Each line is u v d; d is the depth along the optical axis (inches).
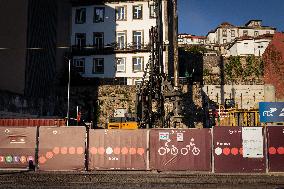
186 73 1684.3
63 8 1770.4
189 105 1459.2
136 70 1694.1
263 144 638.5
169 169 644.1
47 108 1489.9
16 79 1293.1
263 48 2470.5
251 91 1626.5
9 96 1181.7
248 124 1058.1
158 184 470.0
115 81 1683.1
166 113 1318.9
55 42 1678.2
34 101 1368.1
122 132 659.4
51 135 664.4
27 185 459.5
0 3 1205.1
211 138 648.4
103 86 1542.8
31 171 647.1
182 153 647.8
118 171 649.0
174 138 651.5
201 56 1726.1
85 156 654.5
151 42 1065.5
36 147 662.5
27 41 1387.8
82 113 1540.4
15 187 439.5
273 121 863.1
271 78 1371.8
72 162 652.1
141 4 1744.6
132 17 1749.5
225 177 565.6
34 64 1441.9
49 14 1608.0
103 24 1784.0
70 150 657.0
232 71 1668.3
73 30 1815.9
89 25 1800.0
